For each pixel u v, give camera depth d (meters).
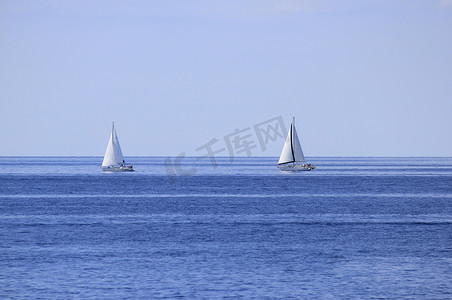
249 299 118.06
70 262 148.62
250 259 153.12
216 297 119.31
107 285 127.38
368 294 121.94
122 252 162.00
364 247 170.88
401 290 124.75
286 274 137.25
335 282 130.50
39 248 167.62
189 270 140.62
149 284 128.25
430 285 128.50
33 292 122.19
